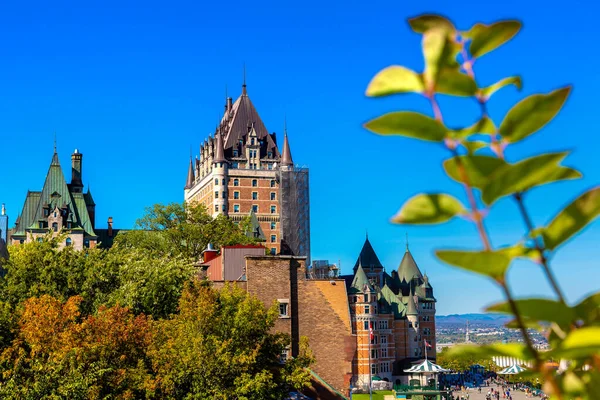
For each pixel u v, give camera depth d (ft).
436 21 13.92
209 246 254.06
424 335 647.97
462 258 12.92
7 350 134.72
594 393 14.23
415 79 13.91
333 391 181.47
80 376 127.34
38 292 196.75
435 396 371.76
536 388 407.44
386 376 587.68
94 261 210.18
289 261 191.01
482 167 13.30
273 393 145.69
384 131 14.16
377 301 593.01
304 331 188.24
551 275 13.69
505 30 13.94
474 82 13.91
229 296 152.76
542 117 13.87
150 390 134.41
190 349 139.64
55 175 599.16
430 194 13.48
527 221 13.84
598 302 15.67
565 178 14.48
